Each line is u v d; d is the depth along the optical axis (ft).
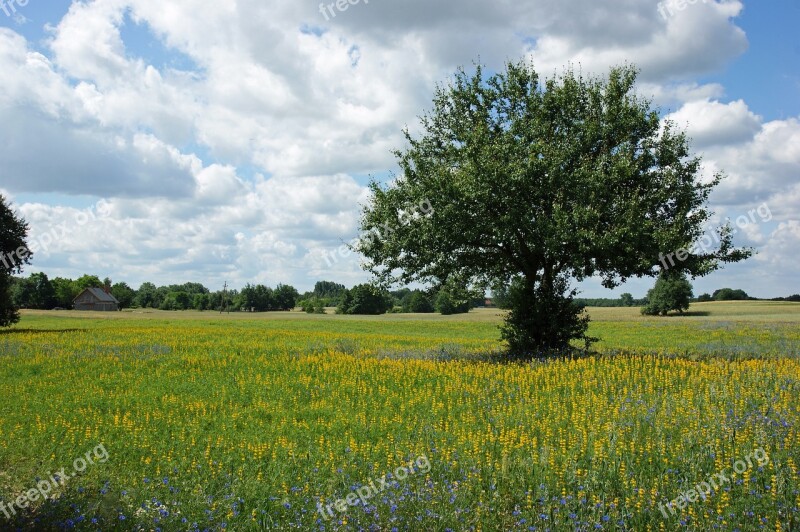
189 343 115.75
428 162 87.71
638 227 73.61
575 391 51.80
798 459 29.71
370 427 41.32
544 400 48.65
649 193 80.48
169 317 306.55
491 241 83.30
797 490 25.44
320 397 55.01
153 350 99.40
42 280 402.72
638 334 159.33
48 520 24.30
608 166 79.77
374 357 89.25
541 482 28.30
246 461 34.19
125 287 558.15
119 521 24.22
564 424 40.14
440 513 24.82
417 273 89.61
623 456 31.60
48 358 88.33
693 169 82.02
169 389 60.39
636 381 54.95
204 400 53.98
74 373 72.49
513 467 31.04
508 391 52.65
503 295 95.40
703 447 32.14
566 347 83.92
